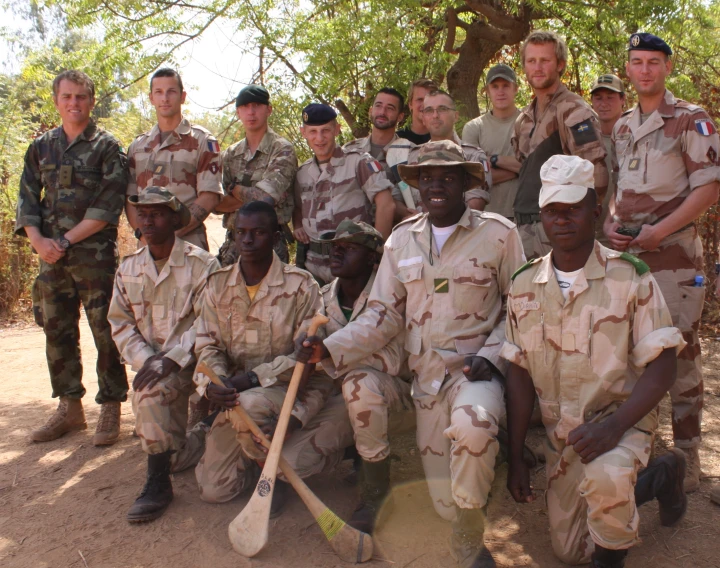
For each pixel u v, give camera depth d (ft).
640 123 12.89
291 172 15.87
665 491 10.72
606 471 8.91
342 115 23.75
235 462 12.23
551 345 9.92
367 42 21.43
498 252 11.30
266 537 10.37
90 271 15.24
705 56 23.93
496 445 9.90
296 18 22.99
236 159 16.49
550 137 14.64
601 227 17.20
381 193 15.33
